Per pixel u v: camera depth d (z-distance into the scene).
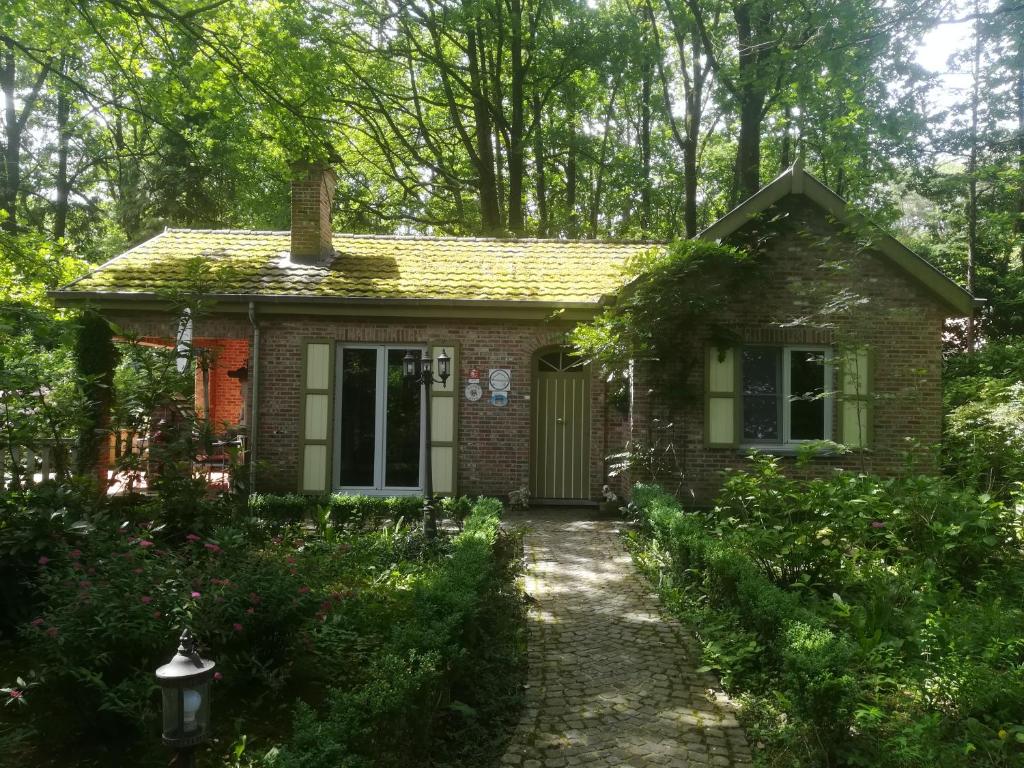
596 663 5.51
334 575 6.90
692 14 19.81
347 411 12.41
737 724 4.54
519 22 21.61
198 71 10.91
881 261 11.14
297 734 3.09
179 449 7.34
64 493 6.15
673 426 11.26
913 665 4.66
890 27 10.32
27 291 11.83
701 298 10.57
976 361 16.50
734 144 27.62
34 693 4.46
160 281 12.38
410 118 26.44
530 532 10.12
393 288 12.26
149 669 4.35
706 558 6.36
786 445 11.32
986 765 3.78
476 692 4.74
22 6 10.77
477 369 12.35
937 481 7.64
